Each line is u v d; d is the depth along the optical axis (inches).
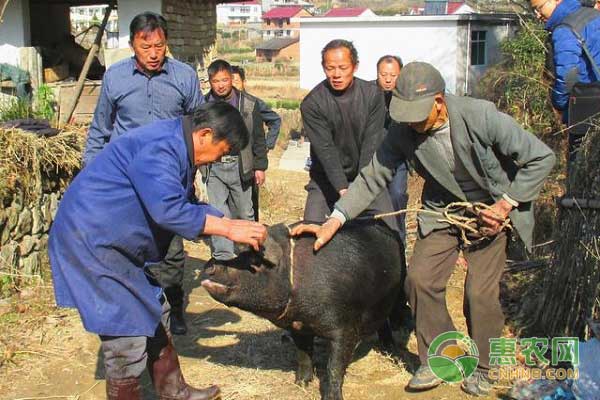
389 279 165.9
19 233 244.2
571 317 185.5
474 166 152.3
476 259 163.9
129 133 138.5
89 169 138.1
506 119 148.3
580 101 193.5
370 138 192.9
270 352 196.9
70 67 400.5
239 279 143.0
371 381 178.4
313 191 202.8
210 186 252.7
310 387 175.5
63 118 322.0
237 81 263.9
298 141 745.6
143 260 142.6
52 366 190.7
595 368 155.3
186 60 400.2
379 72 256.7
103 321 135.9
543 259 236.2
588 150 182.5
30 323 214.8
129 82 192.7
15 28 350.9
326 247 155.8
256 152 256.2
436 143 153.8
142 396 173.9
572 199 183.2
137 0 355.6
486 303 162.4
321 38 1237.1
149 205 131.6
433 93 144.5
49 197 262.4
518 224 156.2
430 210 167.5
